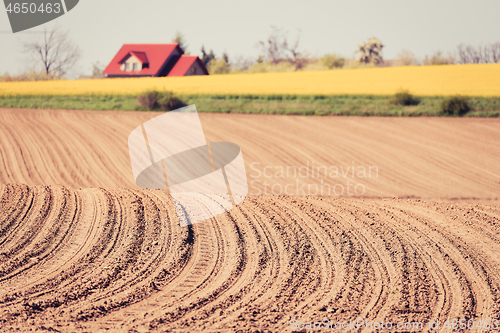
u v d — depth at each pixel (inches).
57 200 454.3
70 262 306.2
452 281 294.5
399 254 341.4
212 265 314.3
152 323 224.2
